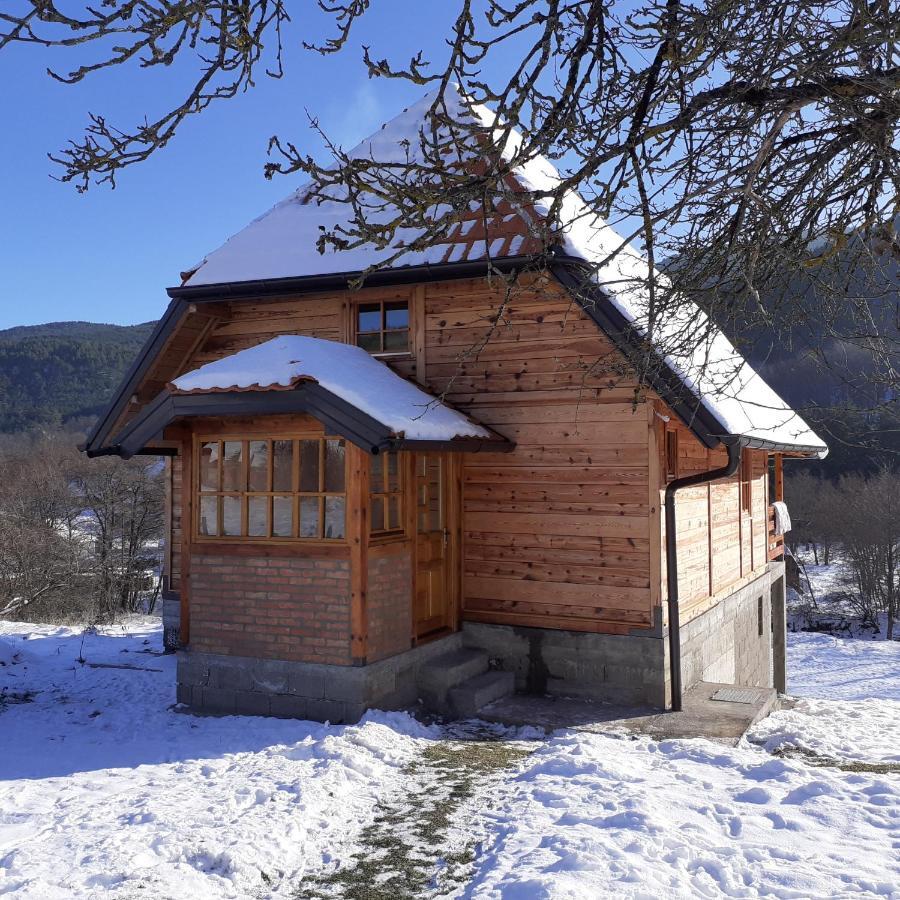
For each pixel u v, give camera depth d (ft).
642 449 32.04
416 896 16.76
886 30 10.48
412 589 31.24
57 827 19.94
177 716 30.35
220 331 38.81
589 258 30.55
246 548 30.09
